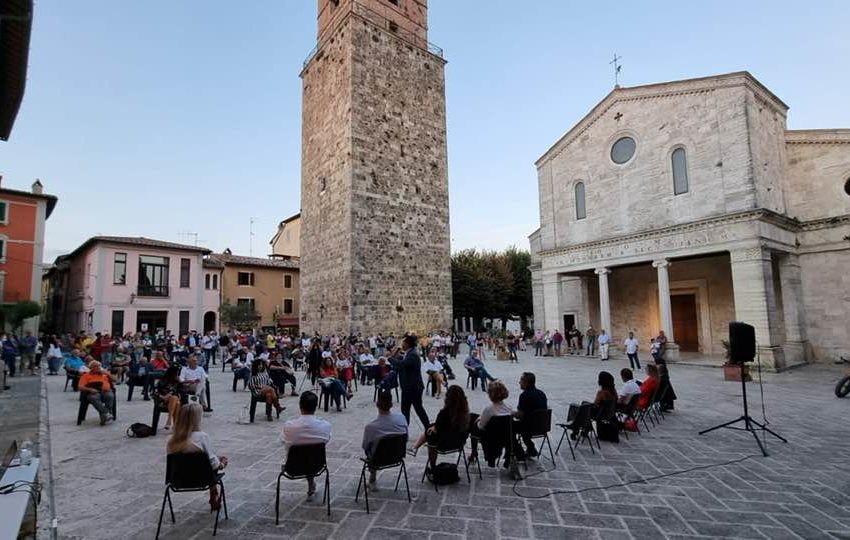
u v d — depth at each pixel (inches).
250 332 1184.8
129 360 708.0
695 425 381.1
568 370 769.6
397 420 236.1
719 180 796.6
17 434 355.6
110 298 1206.9
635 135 928.9
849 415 409.4
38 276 1111.6
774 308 734.5
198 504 225.6
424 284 1133.7
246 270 1546.5
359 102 1046.4
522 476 261.4
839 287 793.6
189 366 449.4
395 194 1095.0
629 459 292.0
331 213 1080.2
